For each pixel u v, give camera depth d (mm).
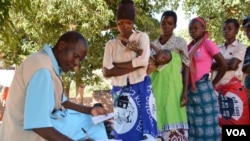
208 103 3984
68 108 2787
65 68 2445
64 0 9609
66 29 10312
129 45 3359
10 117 2344
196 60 4039
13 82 2361
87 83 12492
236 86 4371
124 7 3400
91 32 10109
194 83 3998
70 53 2373
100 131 2693
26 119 2205
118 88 3438
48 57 2354
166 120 3748
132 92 3354
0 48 10984
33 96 2221
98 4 9914
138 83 3346
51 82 2277
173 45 3867
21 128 2324
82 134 2586
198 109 4023
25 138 2324
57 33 10594
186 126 3797
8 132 2359
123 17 3389
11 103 2350
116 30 11883
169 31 3879
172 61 3762
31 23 9984
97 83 12727
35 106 2207
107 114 2719
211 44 4086
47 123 2195
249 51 4512
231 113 4355
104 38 11883
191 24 4148
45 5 9594
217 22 11062
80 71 12023
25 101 2260
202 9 11172
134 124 3328
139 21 11414
